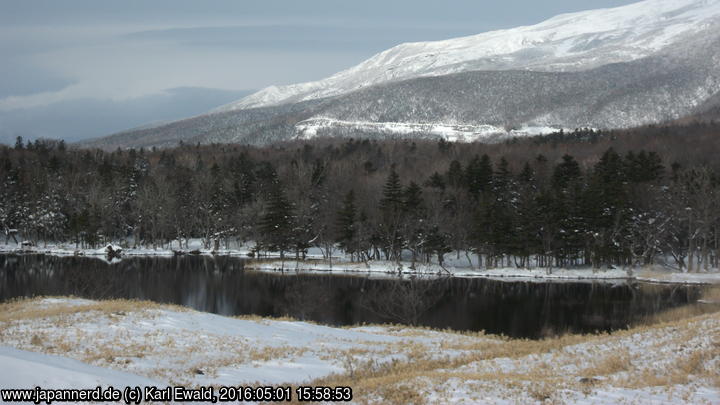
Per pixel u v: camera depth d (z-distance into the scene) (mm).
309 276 96375
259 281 87312
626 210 100562
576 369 25297
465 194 120188
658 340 30594
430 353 31078
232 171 167000
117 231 151750
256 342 29234
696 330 30828
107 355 22797
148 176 162250
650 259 104750
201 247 147375
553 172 129750
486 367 26234
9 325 26656
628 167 122812
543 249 103562
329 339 33750
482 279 96500
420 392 19234
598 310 64125
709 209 96688
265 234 120938
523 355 30109
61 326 26969
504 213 107500
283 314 60531
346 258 124375
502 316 60938
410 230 108750
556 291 81438
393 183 113562
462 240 113500
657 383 20641
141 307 33094
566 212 102312
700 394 18688
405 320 56906
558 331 52062
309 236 125938
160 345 25656
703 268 100312
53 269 91125
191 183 152375
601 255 99062
